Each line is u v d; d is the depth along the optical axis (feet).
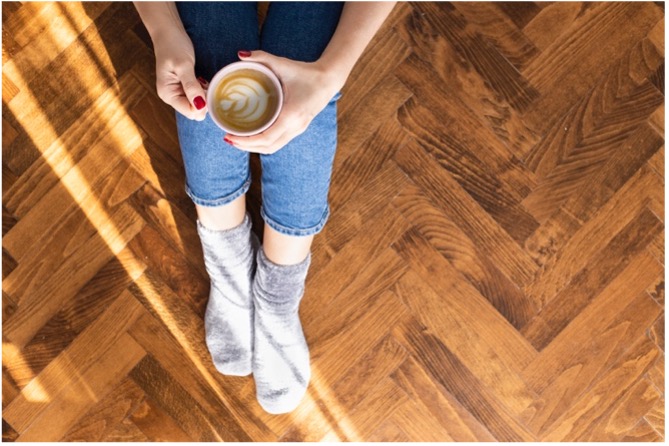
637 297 4.85
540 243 4.84
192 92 3.27
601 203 4.86
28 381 4.68
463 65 4.84
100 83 4.72
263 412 4.75
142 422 4.72
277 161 3.67
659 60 4.87
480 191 4.83
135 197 4.75
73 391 4.70
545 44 4.87
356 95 4.80
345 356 4.78
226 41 3.51
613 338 4.84
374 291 4.80
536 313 4.83
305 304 4.78
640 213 4.87
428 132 4.82
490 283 4.83
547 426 4.81
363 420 4.78
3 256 4.67
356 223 4.80
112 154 4.73
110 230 4.73
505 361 4.82
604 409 4.82
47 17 4.71
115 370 4.73
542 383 4.83
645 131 4.86
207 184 3.86
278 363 4.58
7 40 4.69
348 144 4.79
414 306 4.81
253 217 4.80
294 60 3.54
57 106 4.71
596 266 4.85
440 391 4.80
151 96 4.74
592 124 4.87
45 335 4.70
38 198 4.70
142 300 4.75
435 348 4.81
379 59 4.81
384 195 4.81
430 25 4.83
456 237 4.82
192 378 4.75
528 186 4.85
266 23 3.67
